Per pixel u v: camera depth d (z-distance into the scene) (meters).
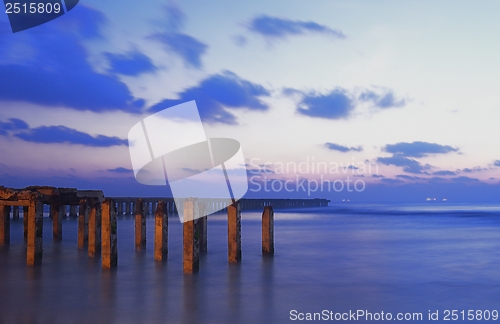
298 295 12.34
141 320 9.98
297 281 14.19
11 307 10.99
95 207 19.16
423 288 13.31
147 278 14.35
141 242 21.30
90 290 12.72
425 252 21.38
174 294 12.32
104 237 16.02
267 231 19.58
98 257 18.50
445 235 30.80
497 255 20.45
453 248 23.09
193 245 15.21
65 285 13.32
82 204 21.94
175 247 22.12
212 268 16.30
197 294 12.34
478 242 26.16
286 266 16.89
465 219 52.34
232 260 17.45
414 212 76.62
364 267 16.95
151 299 11.78
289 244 24.91
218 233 30.70
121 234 29.59
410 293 12.66
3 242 23.19
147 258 18.36
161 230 17.75
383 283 14.01
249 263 17.52
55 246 22.25
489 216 59.75
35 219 16.52
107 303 11.36
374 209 99.06
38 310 10.73
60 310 10.73
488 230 35.38
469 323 9.98
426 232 33.19
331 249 22.41
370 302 11.64
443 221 48.19
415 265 17.50
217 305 11.23
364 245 24.45
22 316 10.25
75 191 24.42
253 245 23.64
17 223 37.66
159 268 16.03
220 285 13.50
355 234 31.56
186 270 15.21
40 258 16.77
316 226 40.09
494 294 12.59
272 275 15.14
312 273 15.55
